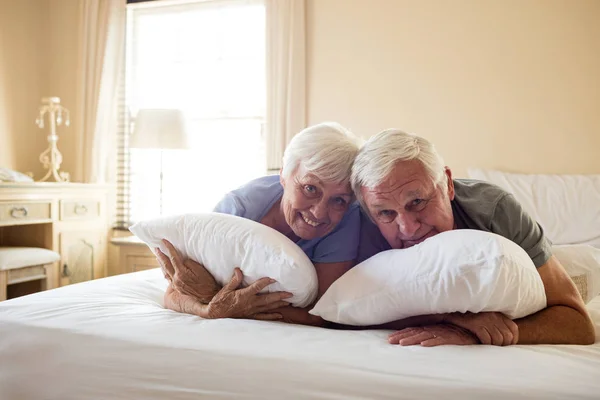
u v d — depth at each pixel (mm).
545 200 2896
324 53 3652
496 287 1064
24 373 1280
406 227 1221
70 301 1480
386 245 1441
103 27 4023
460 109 3383
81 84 4066
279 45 3674
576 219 2771
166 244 1421
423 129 3459
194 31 4031
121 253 3275
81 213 3641
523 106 3260
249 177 3936
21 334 1306
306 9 3680
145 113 3395
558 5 3178
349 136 1350
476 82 3348
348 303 1233
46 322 1317
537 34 3223
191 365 1128
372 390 994
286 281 1277
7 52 3949
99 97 4012
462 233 1153
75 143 4180
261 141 3900
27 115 4125
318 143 1287
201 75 4023
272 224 1497
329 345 1134
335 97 3633
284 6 3654
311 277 1298
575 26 3150
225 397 1093
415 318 1278
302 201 1315
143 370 1165
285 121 3666
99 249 3799
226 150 3982
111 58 4047
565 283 1253
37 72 4203
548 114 3215
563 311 1203
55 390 1244
